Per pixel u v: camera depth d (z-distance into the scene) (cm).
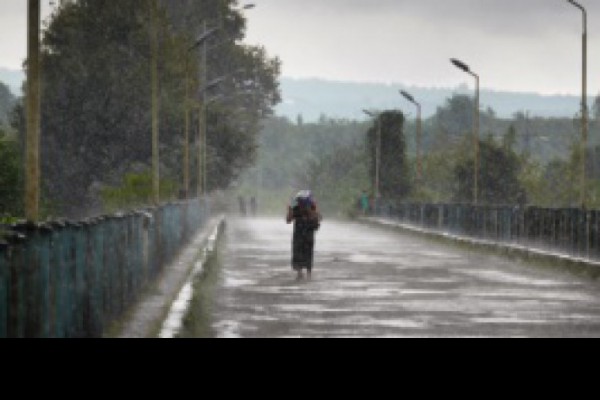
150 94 13350
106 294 2802
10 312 1700
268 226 12719
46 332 1966
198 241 8025
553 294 4516
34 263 1884
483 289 4716
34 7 2797
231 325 3366
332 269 5844
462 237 8912
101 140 13288
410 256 7138
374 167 16362
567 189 14875
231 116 17275
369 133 16475
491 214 8006
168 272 5000
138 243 3731
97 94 13238
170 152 13712
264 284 4884
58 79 13288
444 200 16638
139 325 2981
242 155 15388
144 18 13725
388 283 4975
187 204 7844
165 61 13600
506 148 13588
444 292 4550
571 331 3303
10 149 8112
